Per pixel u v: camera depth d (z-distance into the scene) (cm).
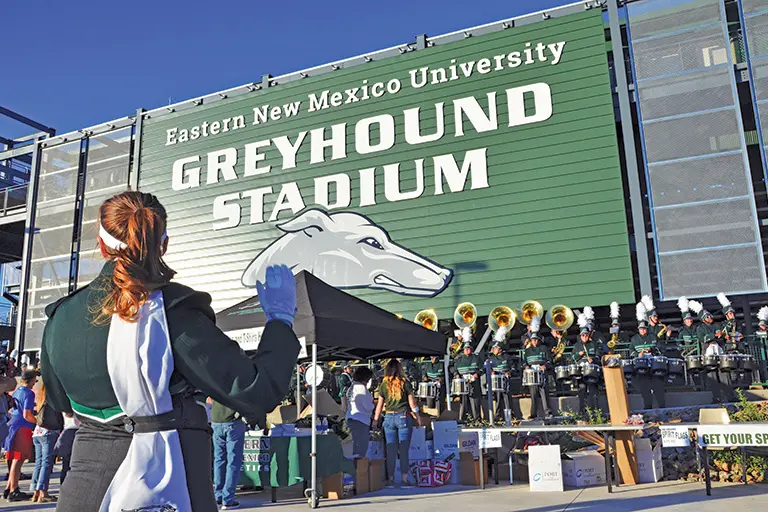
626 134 1492
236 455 696
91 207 2077
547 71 1587
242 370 146
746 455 810
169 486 143
